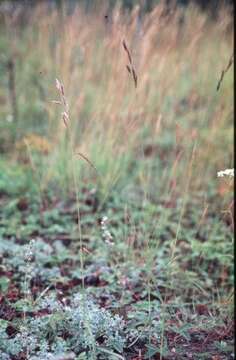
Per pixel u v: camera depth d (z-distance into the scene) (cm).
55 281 338
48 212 454
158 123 462
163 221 445
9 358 262
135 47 530
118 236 420
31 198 485
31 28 682
